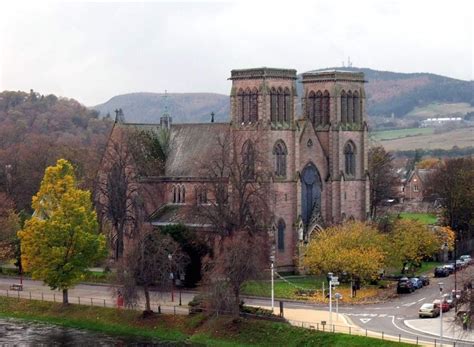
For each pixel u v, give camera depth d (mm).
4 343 149000
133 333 154750
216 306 149875
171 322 154750
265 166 194000
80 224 172125
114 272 176625
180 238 180125
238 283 149375
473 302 132750
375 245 184000
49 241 168750
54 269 168500
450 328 137375
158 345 146000
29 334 156250
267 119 198625
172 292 169000
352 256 173125
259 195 180500
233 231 174250
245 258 150000
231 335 144875
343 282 184500
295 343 136375
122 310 162500
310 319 147000
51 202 176125
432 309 148875
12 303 176500
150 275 159750
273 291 162375
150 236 167375
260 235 175125
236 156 189250
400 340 128375
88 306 168000
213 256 175500
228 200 184125
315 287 180375
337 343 131875
